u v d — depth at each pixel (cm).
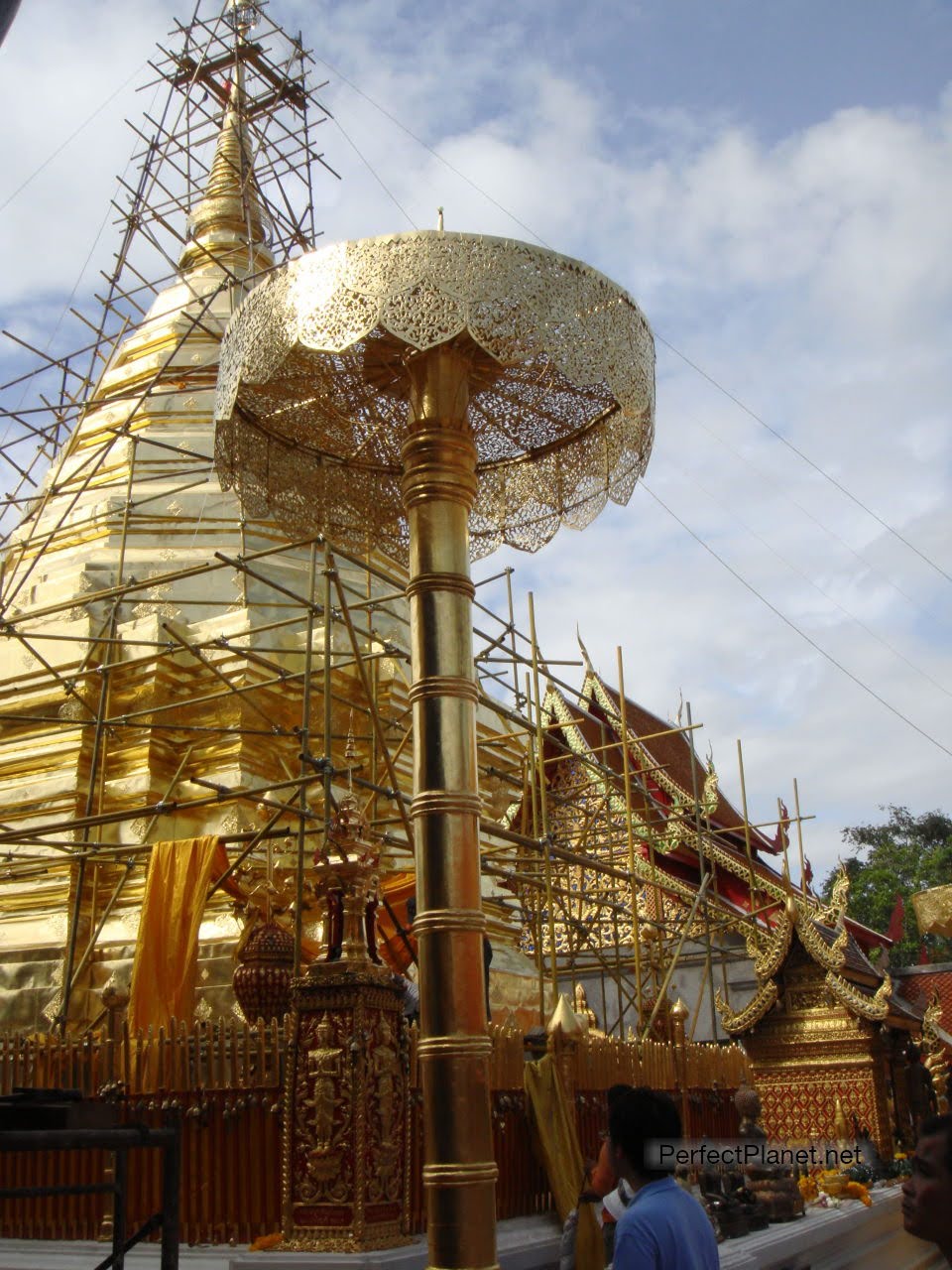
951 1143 422
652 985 2283
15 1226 1124
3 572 2050
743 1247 1156
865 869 6044
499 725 2266
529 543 989
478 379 873
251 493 937
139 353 2608
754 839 3077
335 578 1547
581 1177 1188
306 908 1560
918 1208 424
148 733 1862
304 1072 989
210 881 1448
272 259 2836
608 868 1819
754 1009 2095
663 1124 576
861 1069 2019
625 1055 1434
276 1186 1011
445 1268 613
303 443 959
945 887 2275
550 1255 1072
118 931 1730
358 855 1044
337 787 1848
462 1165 628
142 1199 1065
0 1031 1588
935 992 2795
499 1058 1183
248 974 1239
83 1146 623
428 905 665
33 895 1783
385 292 726
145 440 2019
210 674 1905
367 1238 933
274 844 1775
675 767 3014
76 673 1875
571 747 2714
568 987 2511
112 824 1803
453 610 718
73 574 2042
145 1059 1102
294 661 1925
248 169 2717
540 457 984
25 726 1925
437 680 699
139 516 2198
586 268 771
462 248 738
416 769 692
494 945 1992
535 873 2134
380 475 983
